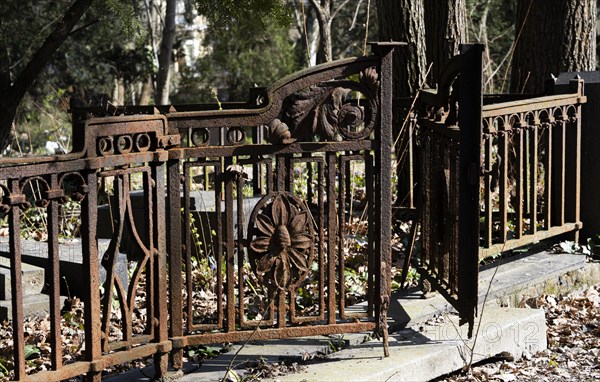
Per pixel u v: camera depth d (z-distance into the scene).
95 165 3.88
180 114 4.30
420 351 4.90
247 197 7.31
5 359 5.05
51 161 3.70
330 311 4.74
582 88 7.26
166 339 4.37
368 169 4.72
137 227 7.24
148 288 4.30
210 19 7.52
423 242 6.02
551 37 10.39
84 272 3.96
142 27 8.12
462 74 4.97
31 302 5.89
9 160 3.55
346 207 8.34
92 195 3.92
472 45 4.95
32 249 6.85
